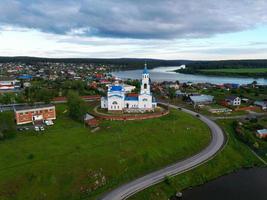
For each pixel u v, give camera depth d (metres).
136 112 136.62
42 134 103.94
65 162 81.00
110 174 79.94
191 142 104.94
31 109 119.12
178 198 74.81
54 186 71.75
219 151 98.88
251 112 158.75
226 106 171.88
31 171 74.75
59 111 140.62
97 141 98.31
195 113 153.25
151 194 73.44
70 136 102.56
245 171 92.75
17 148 89.81
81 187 73.50
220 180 85.81
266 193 78.38
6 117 105.50
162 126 118.62
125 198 70.06
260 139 116.06
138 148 94.69
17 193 67.94
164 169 86.06
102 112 136.88
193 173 85.06
